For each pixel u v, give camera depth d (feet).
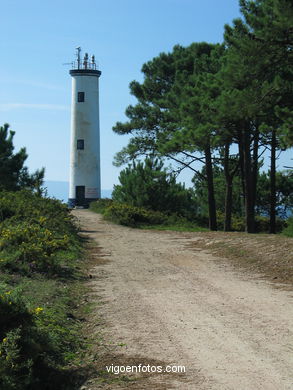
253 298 39.73
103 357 26.35
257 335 29.50
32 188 110.63
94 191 187.32
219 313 34.94
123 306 37.37
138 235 93.50
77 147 187.21
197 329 30.96
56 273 47.96
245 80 72.74
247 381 22.35
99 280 48.32
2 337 24.09
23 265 46.16
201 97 94.89
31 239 53.93
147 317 34.09
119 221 115.65
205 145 98.89
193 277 50.01
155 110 134.00
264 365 24.40
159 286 45.27
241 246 67.77
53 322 30.53
